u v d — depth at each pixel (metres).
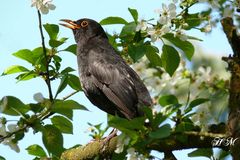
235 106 9.16
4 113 9.84
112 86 13.80
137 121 8.80
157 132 8.69
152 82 12.76
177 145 9.65
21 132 9.80
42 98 9.87
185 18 11.48
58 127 10.55
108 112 14.33
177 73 12.42
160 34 11.23
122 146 9.16
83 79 14.46
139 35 11.73
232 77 9.37
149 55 11.60
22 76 11.59
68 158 11.33
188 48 11.43
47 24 11.55
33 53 11.55
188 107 9.47
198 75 11.98
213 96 11.13
